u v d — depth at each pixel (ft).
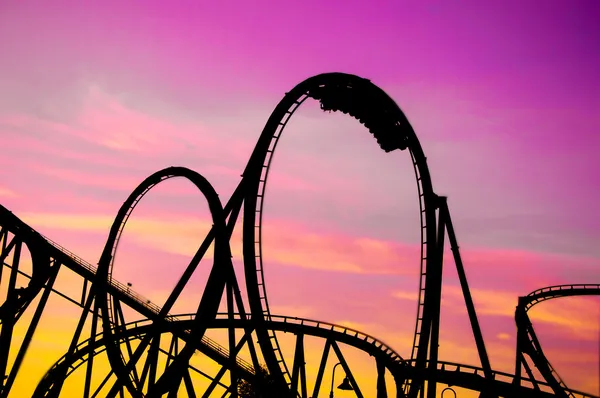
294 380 155.43
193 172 170.91
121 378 165.89
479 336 164.96
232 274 164.35
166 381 150.30
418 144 160.66
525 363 193.88
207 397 159.33
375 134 164.76
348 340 153.07
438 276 160.25
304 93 157.99
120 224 181.16
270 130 155.63
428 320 156.76
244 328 163.63
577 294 196.54
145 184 179.83
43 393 168.45
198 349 175.32
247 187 155.94
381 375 148.25
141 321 174.70
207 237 163.84
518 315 197.88
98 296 176.86
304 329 158.10
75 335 173.88
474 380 139.13
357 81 158.71
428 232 159.84
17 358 174.81
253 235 156.04
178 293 166.91
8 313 173.78
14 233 179.11
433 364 150.61
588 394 127.13
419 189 161.68
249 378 173.27
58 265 184.44
